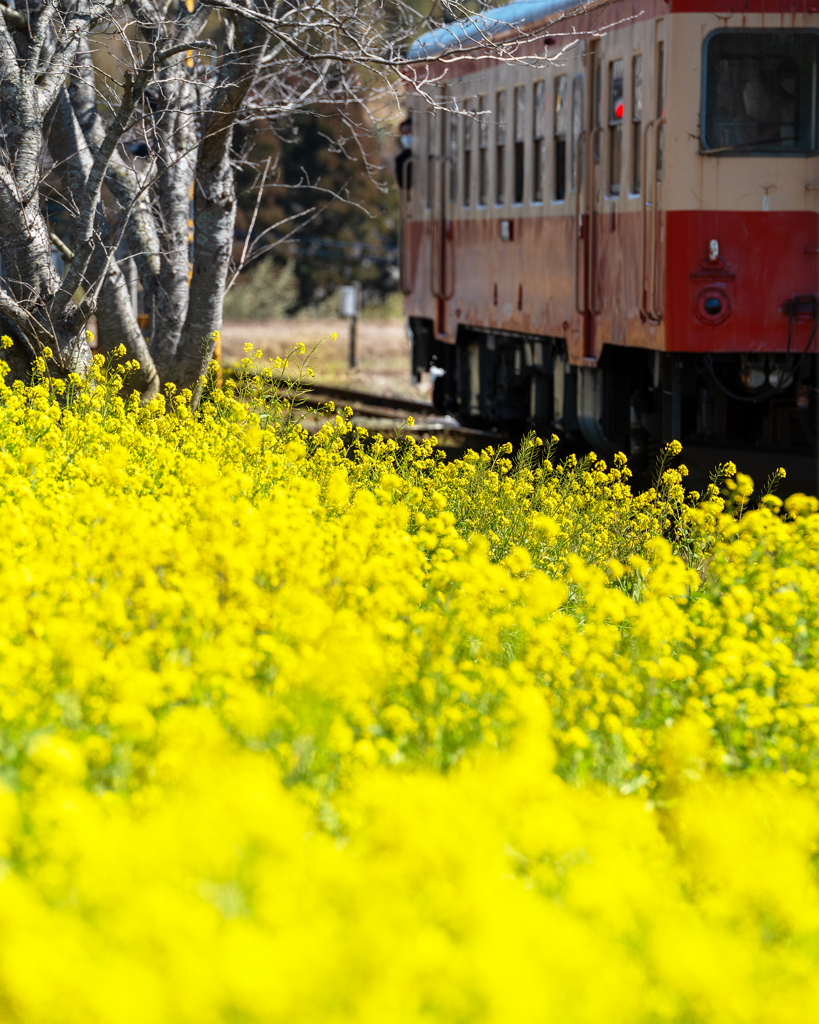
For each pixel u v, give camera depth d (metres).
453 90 38.84
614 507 20.72
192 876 7.63
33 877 8.09
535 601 12.95
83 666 10.52
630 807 9.33
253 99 32.53
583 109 29.72
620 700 11.77
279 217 121.56
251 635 12.09
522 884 8.73
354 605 13.48
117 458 17.67
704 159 25.36
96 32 27.09
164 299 30.05
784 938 8.51
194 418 25.12
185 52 28.69
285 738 10.37
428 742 11.14
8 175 25.36
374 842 8.32
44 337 26.06
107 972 6.25
